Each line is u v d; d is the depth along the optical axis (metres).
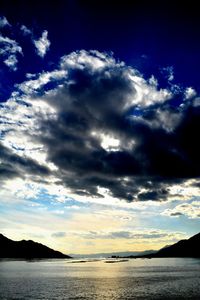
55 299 49.44
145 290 58.59
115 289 61.28
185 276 88.56
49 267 158.88
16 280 83.94
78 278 89.31
